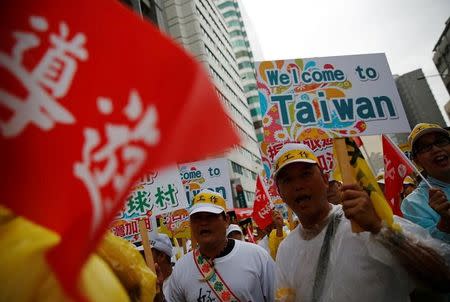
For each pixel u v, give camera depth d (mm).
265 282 2750
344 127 2959
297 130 2941
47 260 608
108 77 795
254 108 51188
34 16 786
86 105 769
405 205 2824
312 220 2059
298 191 2043
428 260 1622
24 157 703
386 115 3012
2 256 682
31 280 672
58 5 815
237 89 40906
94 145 740
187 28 30188
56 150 726
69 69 784
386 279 1760
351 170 1887
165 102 766
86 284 848
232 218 6508
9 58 749
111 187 704
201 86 771
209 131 742
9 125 710
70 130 745
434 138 2779
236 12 59188
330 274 1884
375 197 1738
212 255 2795
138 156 729
